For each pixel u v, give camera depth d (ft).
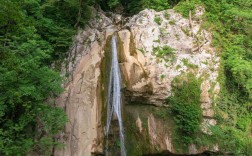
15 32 28.71
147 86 33.58
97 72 33.91
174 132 33.12
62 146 29.50
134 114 33.81
